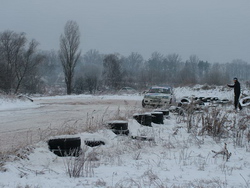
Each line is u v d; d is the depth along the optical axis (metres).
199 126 13.25
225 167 7.48
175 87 44.75
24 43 49.66
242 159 8.48
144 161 7.82
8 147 8.37
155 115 14.16
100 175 6.38
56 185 5.50
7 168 6.19
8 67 46.62
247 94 28.41
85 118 14.67
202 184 5.86
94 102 28.05
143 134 11.01
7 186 5.30
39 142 8.30
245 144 10.38
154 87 24.22
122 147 9.39
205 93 38.69
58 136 8.43
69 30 49.72
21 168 6.45
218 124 11.75
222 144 10.46
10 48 48.34
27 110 18.91
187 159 8.20
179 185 5.70
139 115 13.16
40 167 6.97
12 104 21.62
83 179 6.01
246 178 6.48
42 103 25.70
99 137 9.63
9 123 13.09
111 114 16.06
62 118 14.76
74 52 50.03
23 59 50.69
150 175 6.24
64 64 50.22
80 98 35.72
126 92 45.53
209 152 9.20
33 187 5.30
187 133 12.27
